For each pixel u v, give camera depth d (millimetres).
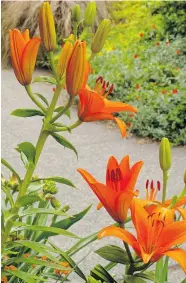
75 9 1116
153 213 1041
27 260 1216
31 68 1085
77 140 4125
